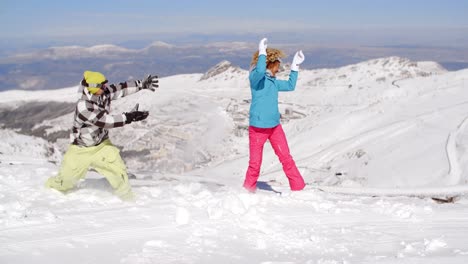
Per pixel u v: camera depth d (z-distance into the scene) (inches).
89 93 221.9
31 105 6486.2
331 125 1825.8
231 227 187.6
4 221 176.9
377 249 173.3
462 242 181.5
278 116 260.1
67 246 158.4
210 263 148.9
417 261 153.9
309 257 160.2
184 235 175.9
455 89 1909.4
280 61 260.8
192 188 258.7
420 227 204.2
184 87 5905.5
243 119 3137.3
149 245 161.9
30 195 225.5
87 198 225.3
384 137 1408.7
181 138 2662.4
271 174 1250.6
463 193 432.8
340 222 209.0
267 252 163.6
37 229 172.7
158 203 221.8
